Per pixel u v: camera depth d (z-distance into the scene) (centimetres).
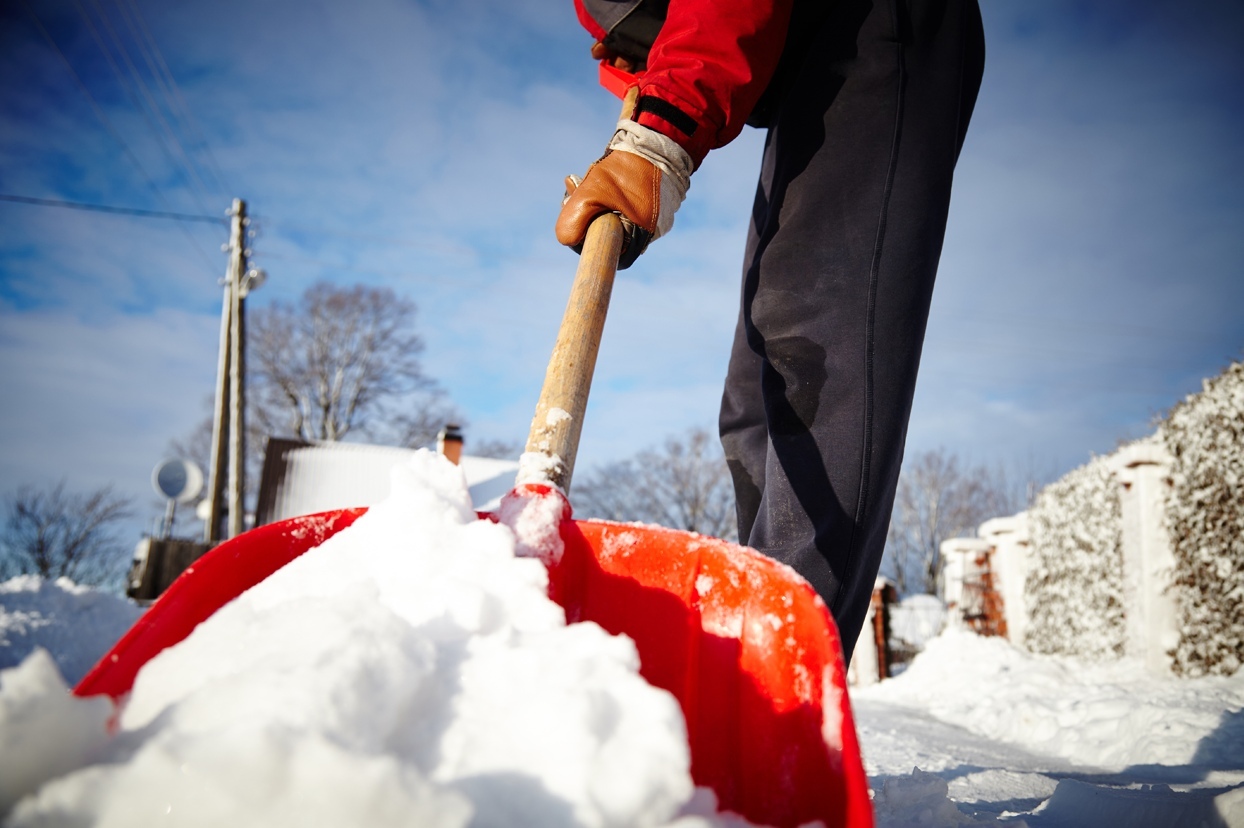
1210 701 378
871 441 122
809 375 126
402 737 59
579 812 54
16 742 52
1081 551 710
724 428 159
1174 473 575
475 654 67
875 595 932
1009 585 873
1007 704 466
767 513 125
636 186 124
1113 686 501
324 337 3259
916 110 134
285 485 1741
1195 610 546
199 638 67
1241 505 514
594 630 69
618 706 62
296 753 49
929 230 131
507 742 59
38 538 2500
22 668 54
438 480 87
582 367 107
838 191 132
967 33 145
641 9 160
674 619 89
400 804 50
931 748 326
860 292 126
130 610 666
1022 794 178
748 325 138
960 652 677
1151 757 312
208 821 49
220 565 87
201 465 3403
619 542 94
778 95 155
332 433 3192
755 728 80
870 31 137
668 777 58
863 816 66
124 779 50
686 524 3278
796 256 132
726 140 135
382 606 66
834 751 73
